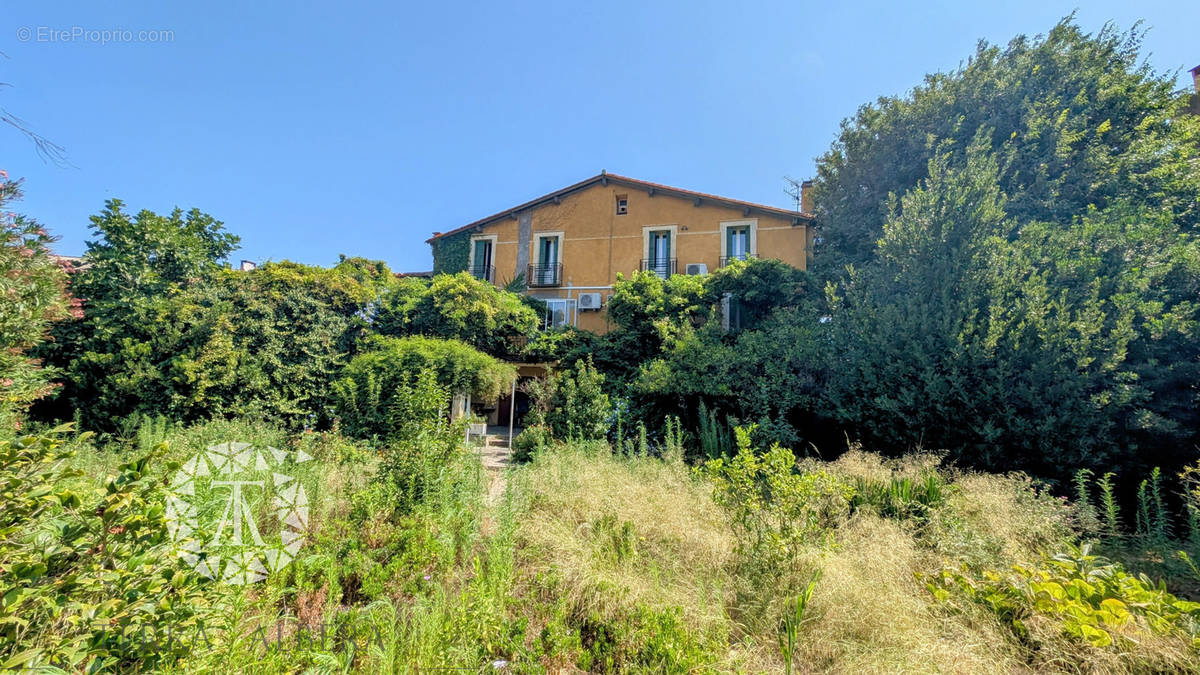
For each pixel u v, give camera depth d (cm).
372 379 979
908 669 229
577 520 421
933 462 549
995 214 764
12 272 530
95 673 161
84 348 1002
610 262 1800
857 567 320
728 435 936
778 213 1625
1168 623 249
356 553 322
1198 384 638
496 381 1195
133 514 183
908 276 814
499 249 1925
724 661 240
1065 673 241
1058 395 637
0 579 157
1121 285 673
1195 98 1301
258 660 208
